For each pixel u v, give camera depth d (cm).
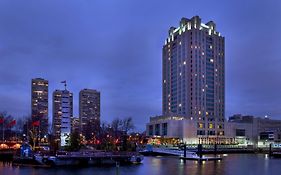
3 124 17512
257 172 9262
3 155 12062
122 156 10925
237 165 11244
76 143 11769
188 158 14050
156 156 16400
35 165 9925
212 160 13600
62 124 11788
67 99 11956
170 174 8625
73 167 9650
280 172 9275
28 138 16712
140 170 9425
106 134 19475
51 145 14088
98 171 8838
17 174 8175
